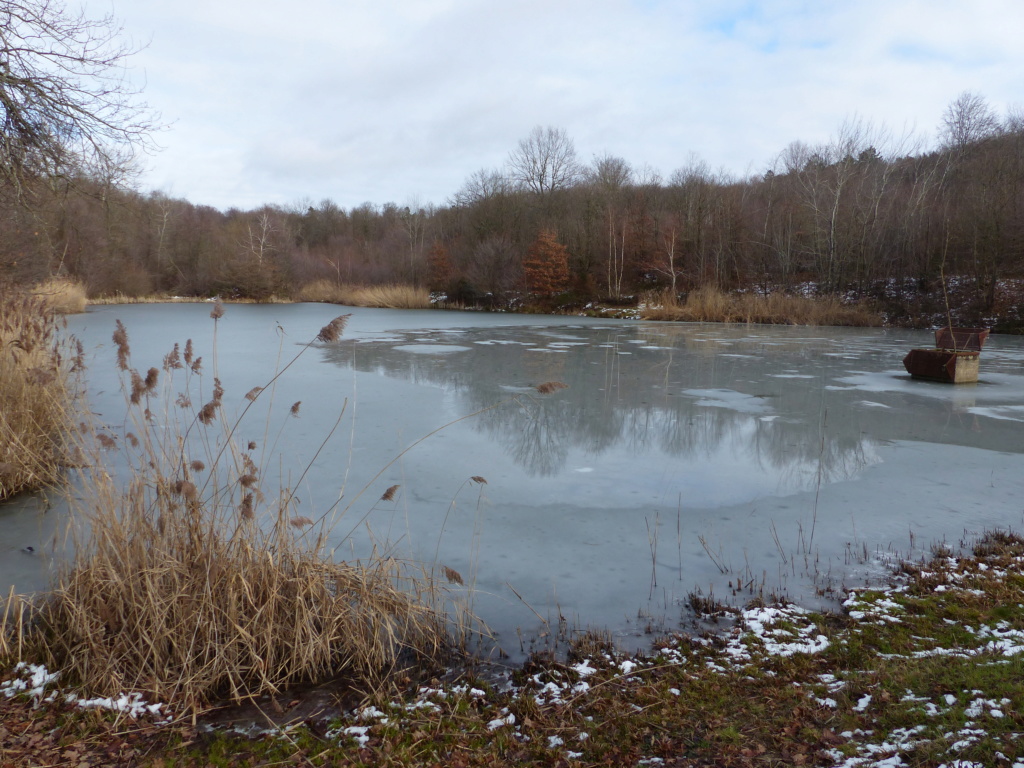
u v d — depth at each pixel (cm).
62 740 296
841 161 3656
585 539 555
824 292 3497
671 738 290
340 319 336
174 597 351
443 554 522
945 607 411
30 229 1327
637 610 432
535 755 283
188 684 328
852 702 308
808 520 600
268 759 288
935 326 2900
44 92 796
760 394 1216
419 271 4978
